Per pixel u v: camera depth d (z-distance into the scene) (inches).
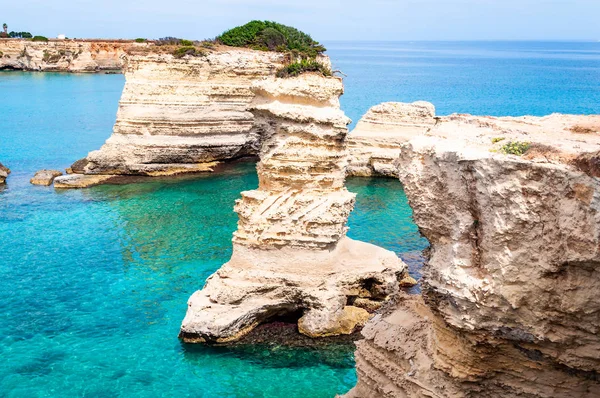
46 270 1038.4
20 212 1368.1
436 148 431.8
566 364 398.6
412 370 483.8
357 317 829.2
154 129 1711.4
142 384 700.7
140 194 1528.1
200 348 780.6
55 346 782.5
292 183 840.9
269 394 684.7
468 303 408.2
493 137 442.9
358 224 1327.5
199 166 1775.3
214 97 1792.6
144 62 1707.7
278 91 832.9
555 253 372.8
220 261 1085.1
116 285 978.7
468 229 415.2
